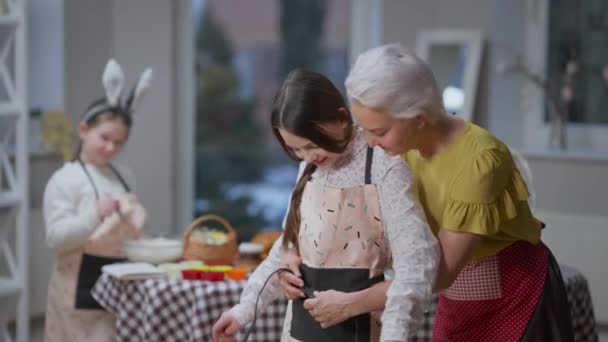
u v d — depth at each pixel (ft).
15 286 13.55
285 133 6.54
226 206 24.61
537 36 17.53
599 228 15.21
